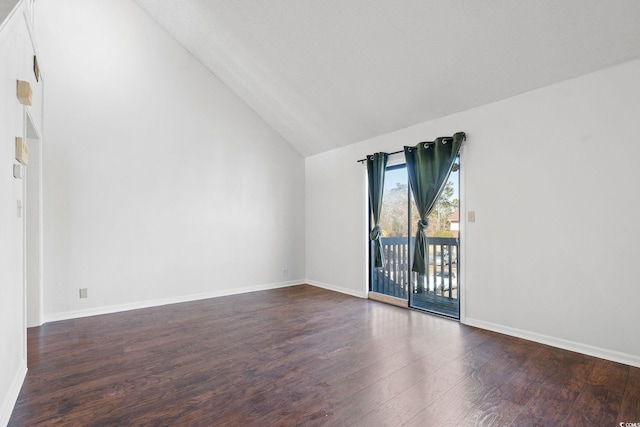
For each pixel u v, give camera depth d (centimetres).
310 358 253
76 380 218
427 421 171
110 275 384
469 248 334
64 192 357
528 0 224
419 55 300
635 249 235
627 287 238
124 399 195
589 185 256
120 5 398
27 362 245
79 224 366
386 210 450
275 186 533
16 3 178
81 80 370
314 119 464
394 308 401
